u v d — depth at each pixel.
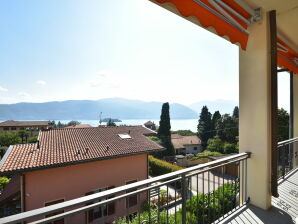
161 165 15.44
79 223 6.15
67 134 10.27
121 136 11.21
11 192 8.38
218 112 34.03
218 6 1.64
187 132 46.38
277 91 2.18
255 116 2.32
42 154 7.94
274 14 2.23
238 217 2.09
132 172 9.41
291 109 4.27
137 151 9.41
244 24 2.17
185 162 21.64
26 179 6.95
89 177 8.18
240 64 2.46
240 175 2.40
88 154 8.48
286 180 3.25
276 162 2.20
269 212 2.18
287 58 3.19
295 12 2.35
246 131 2.40
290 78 4.28
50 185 7.34
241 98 2.44
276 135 2.20
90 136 10.59
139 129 13.18
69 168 7.75
